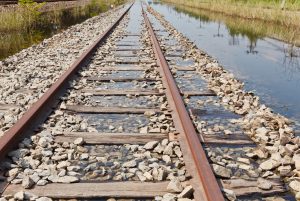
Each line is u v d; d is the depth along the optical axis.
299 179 3.35
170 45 11.45
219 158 3.73
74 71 6.89
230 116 5.09
